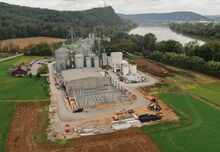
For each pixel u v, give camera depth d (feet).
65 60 356.59
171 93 252.83
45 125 183.01
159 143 155.43
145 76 318.24
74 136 166.20
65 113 204.74
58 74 327.67
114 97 237.04
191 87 272.31
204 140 158.10
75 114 202.28
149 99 230.68
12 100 236.22
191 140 158.40
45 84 289.74
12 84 292.81
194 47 408.05
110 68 367.04
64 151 147.74
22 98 241.96
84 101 228.43
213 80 298.76
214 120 187.32
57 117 197.26
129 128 175.94
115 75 328.70
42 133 170.60
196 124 180.86
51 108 215.92
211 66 315.78
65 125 182.80
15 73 331.98
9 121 191.31
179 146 151.53
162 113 201.16
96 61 360.48
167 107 213.87
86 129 174.19
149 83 289.12
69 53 362.33
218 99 233.14
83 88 264.11
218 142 155.43
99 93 248.73
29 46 514.27
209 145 152.05
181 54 384.06
